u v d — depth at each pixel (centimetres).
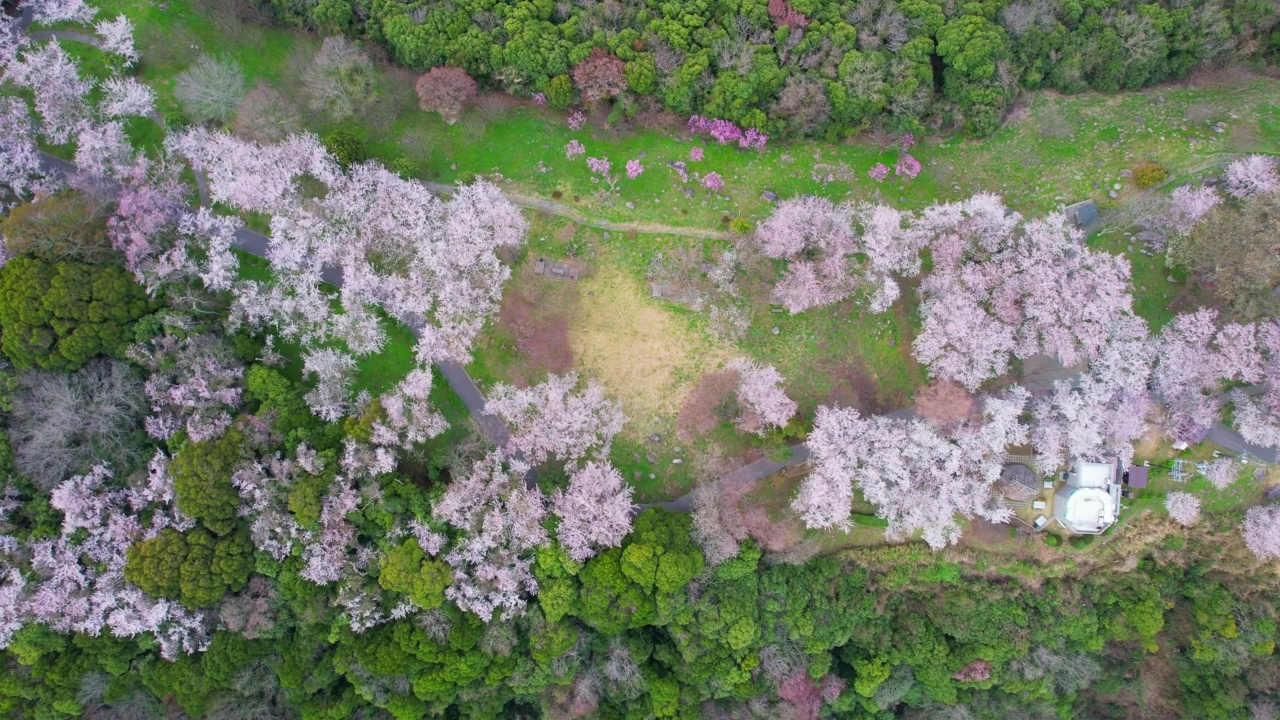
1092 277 4534
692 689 4534
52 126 4425
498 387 4509
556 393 4500
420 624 4119
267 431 4188
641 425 4741
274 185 4441
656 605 4297
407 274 4597
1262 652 4644
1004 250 4619
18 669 3975
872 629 4766
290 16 4731
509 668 4262
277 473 4116
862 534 4759
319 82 4553
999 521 4569
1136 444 4762
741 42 4631
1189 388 4538
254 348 4425
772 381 4569
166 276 4250
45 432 3944
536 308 4766
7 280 3984
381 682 4194
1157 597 4728
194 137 4516
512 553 4278
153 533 4041
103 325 4075
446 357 4553
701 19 4678
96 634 4012
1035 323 4547
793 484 4703
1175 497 4666
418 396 4412
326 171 4494
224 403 4231
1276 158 4688
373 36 4716
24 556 3994
